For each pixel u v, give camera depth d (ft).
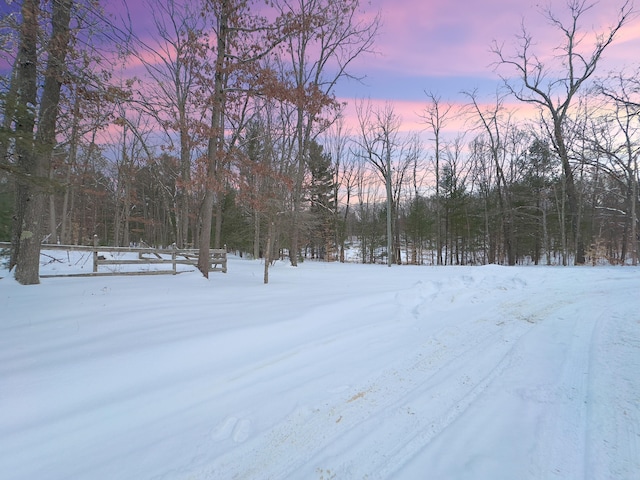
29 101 22.07
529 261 112.16
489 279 29.25
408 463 7.60
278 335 15.72
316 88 30.04
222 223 100.17
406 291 24.82
